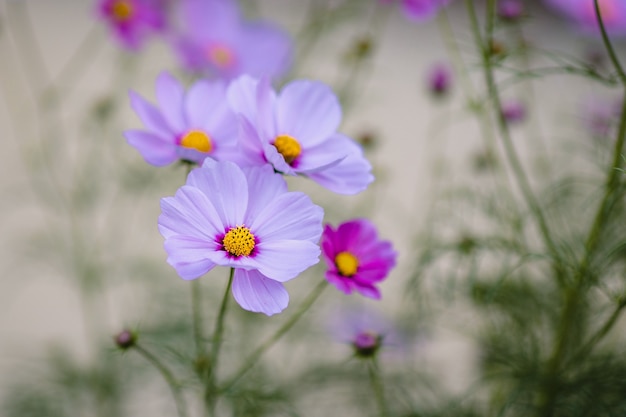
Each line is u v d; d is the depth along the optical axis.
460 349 1.04
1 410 0.93
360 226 0.56
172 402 0.89
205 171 0.52
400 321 0.82
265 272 0.51
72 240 1.02
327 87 0.58
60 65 1.46
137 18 0.87
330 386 0.82
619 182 0.63
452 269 0.78
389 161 1.36
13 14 1.20
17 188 1.20
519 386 0.69
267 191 0.53
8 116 1.35
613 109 0.83
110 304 1.12
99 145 1.02
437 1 0.85
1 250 1.25
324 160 0.56
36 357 0.99
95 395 0.92
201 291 0.88
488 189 0.83
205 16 0.89
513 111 0.86
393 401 0.80
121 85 1.16
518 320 0.76
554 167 0.89
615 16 0.89
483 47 0.67
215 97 0.59
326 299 0.86
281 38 0.90
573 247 0.70
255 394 0.65
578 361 0.68
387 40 1.74
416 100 1.55
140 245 1.10
